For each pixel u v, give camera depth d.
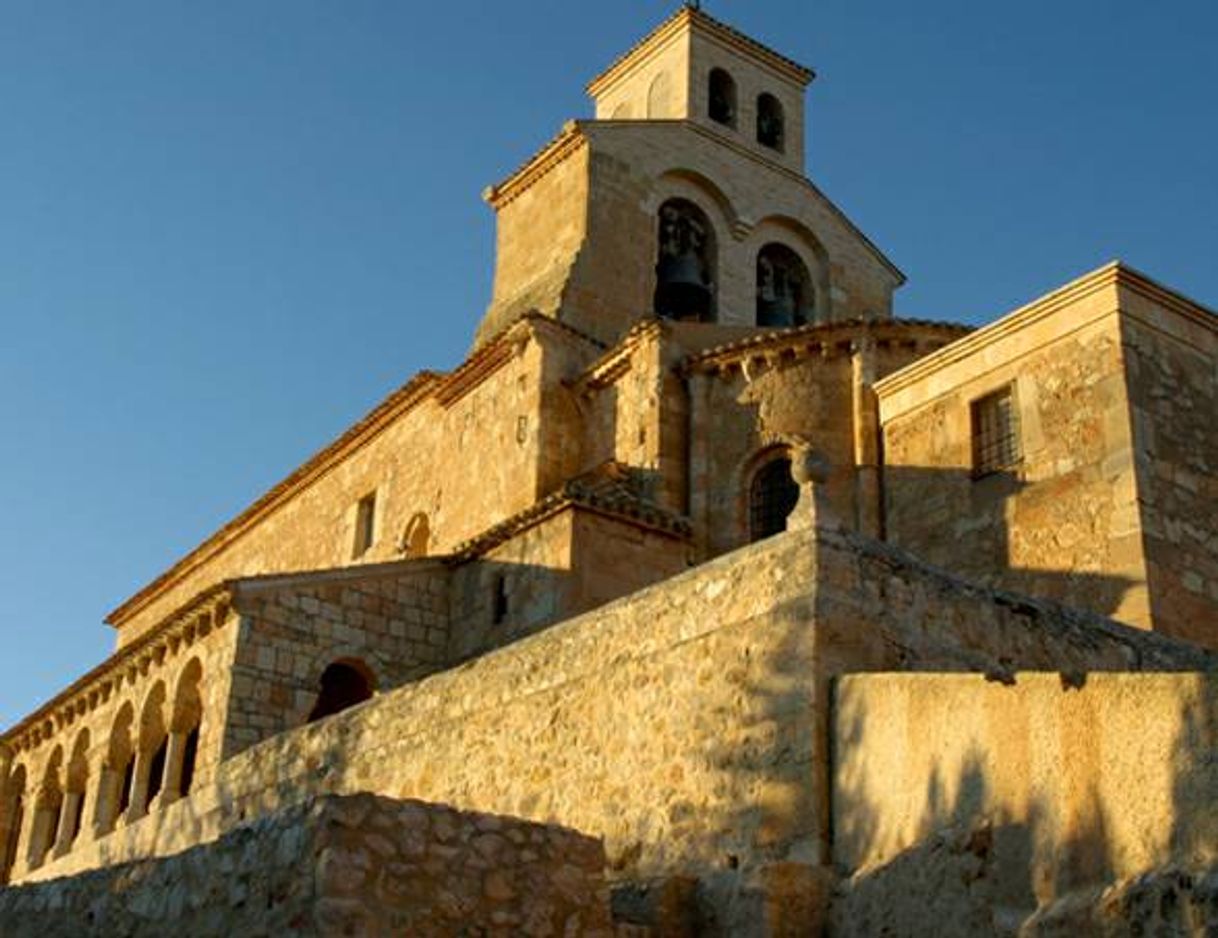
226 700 30.00
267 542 49.44
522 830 14.12
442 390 40.34
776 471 32.91
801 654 15.67
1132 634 18.77
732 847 15.64
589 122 41.34
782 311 44.25
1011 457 28.86
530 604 31.42
